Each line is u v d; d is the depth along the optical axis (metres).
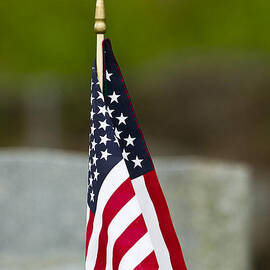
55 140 62.31
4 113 63.78
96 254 10.36
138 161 10.56
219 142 58.91
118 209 10.07
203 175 22.27
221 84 61.50
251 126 59.12
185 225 22.34
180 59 63.88
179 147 59.47
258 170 53.03
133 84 64.12
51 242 22.86
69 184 22.97
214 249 22.44
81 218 22.91
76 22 43.91
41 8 43.34
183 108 61.84
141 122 62.50
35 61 44.62
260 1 43.19
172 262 10.58
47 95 64.31
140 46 46.06
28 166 22.95
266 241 40.19
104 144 10.22
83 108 64.19
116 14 44.84
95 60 10.36
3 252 22.83
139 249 10.01
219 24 44.62
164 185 22.61
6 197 22.94
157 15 45.59
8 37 44.09
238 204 22.83
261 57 62.44
